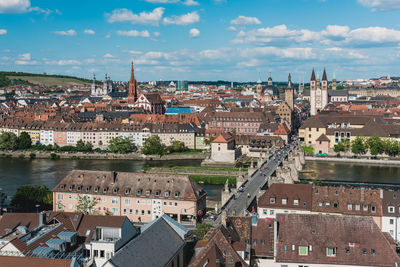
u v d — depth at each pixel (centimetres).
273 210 16375
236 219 12262
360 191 15862
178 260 11088
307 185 16650
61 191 19588
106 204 19238
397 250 13312
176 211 18550
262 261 11475
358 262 10800
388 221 15138
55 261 9344
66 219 13100
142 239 10394
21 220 13638
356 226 11319
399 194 15462
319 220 11531
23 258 9400
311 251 11075
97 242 11756
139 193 18925
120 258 9356
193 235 12888
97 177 19700
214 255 10294
